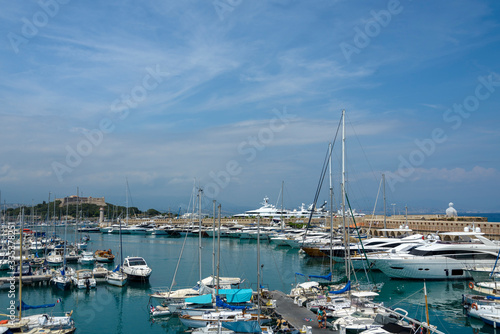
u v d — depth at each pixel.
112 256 68.19
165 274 56.12
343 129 47.25
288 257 74.81
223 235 118.38
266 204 149.62
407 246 53.88
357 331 28.98
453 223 82.25
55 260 62.47
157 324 34.06
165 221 162.38
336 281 51.47
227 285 42.19
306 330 28.50
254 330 28.05
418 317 35.09
